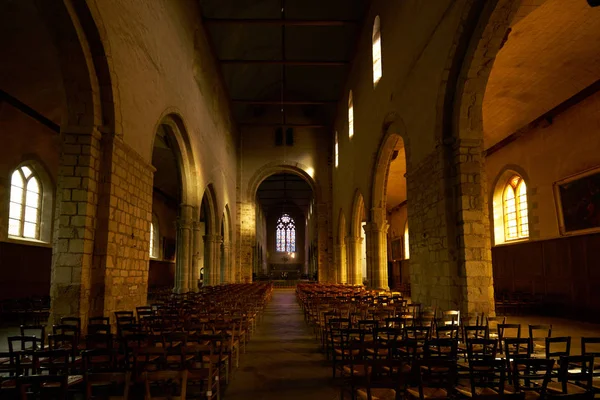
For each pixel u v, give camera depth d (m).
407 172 13.89
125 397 3.98
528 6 10.05
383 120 17.19
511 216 18.52
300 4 23.95
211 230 24.89
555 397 3.63
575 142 14.44
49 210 17.77
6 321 14.54
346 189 27.11
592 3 7.30
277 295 30.12
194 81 19.19
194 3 19.06
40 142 17.00
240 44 26.36
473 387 4.77
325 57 28.62
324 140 35.38
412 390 5.45
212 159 23.70
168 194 31.77
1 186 15.10
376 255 19.27
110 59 10.09
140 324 7.96
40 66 14.44
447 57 10.45
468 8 9.55
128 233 11.20
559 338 6.09
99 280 9.78
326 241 34.06
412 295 13.27
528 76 14.45
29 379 3.98
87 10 9.16
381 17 17.80
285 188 47.94
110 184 10.09
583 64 13.17
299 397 6.46
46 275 17.48
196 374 5.34
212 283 24.69
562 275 15.02
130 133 11.37
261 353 9.67
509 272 18.12
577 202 14.35
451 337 7.32
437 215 11.08
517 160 17.47
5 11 12.15
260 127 35.38
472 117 10.42
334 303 11.60
